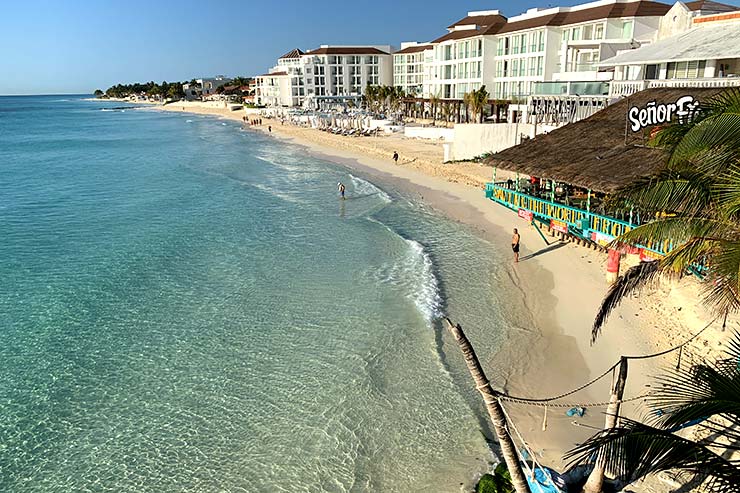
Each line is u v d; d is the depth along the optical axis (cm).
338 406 1517
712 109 982
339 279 2444
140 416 1502
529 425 1381
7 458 1348
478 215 3438
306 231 3244
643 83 3288
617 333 1772
